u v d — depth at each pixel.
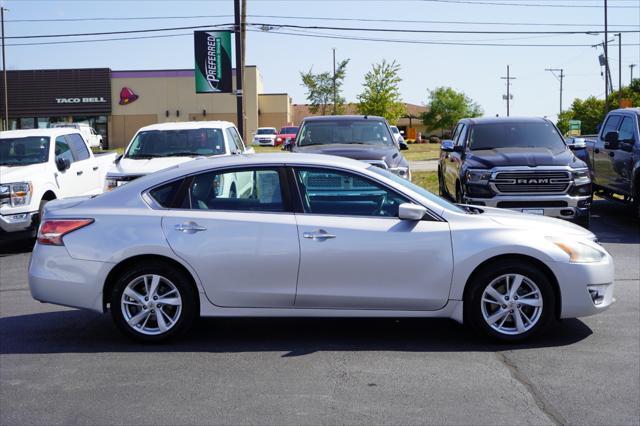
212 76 28.53
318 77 66.31
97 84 59.75
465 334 6.61
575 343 6.31
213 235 6.17
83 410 4.88
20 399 5.10
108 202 6.38
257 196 6.32
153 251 6.16
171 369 5.70
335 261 6.14
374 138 13.71
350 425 4.58
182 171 6.40
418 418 4.68
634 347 6.19
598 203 17.08
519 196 11.38
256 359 5.93
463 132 14.02
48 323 7.19
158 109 60.38
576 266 6.19
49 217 6.37
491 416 4.71
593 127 64.62
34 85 59.72
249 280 6.18
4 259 11.62
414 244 6.15
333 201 6.30
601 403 4.93
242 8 27.27
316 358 5.94
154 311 6.27
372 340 6.45
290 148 13.79
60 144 13.32
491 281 6.18
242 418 4.71
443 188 16.02
